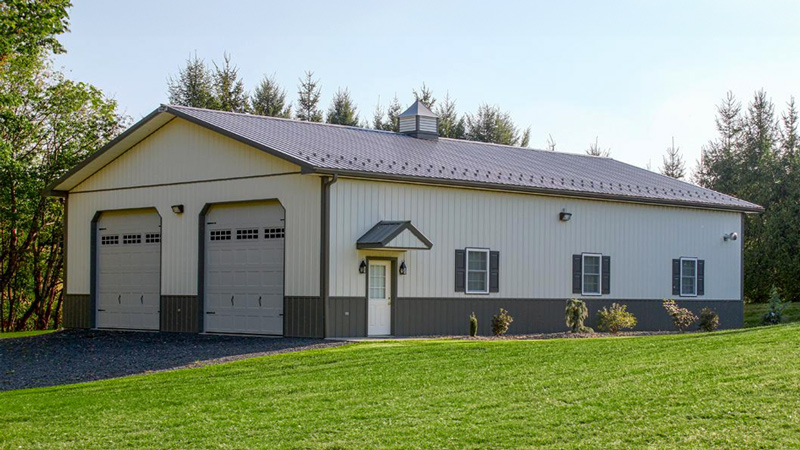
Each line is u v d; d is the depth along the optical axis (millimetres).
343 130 26406
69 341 23594
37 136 33031
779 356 13945
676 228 29281
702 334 18547
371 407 12273
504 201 24781
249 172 22688
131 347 21234
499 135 56719
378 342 19391
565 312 25594
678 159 55438
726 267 30750
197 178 23938
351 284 21469
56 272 35969
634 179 29922
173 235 24516
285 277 21828
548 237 25781
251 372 15750
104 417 12492
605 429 10484
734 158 43312
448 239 23469
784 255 38062
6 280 34156
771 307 29766
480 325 24078
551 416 11180
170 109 23688
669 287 28953
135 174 25578
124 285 26000
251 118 25172
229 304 23203
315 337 21156
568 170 28531
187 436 11195
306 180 21422
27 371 18109
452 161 25266
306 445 10516
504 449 9992
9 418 12656
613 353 15938
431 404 12281
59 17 22172
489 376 14195
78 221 27141
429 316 23000
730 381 12383
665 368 13797
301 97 56281
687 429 10281
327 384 14188
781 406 10945
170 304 24500
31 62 30000
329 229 21047
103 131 33906
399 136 27562
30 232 33875
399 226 21328
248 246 22891
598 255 27016
